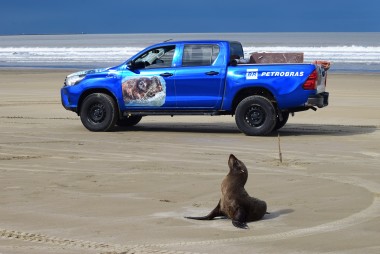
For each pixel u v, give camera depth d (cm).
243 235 685
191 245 651
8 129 1564
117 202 835
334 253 621
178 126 1650
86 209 801
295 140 1390
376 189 905
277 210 792
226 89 1460
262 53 1511
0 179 974
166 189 910
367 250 629
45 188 915
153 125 1672
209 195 874
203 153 1221
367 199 846
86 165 1092
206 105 1480
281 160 1118
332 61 4962
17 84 3038
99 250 635
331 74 3481
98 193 886
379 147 1288
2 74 3766
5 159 1148
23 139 1396
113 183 948
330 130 1557
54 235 689
